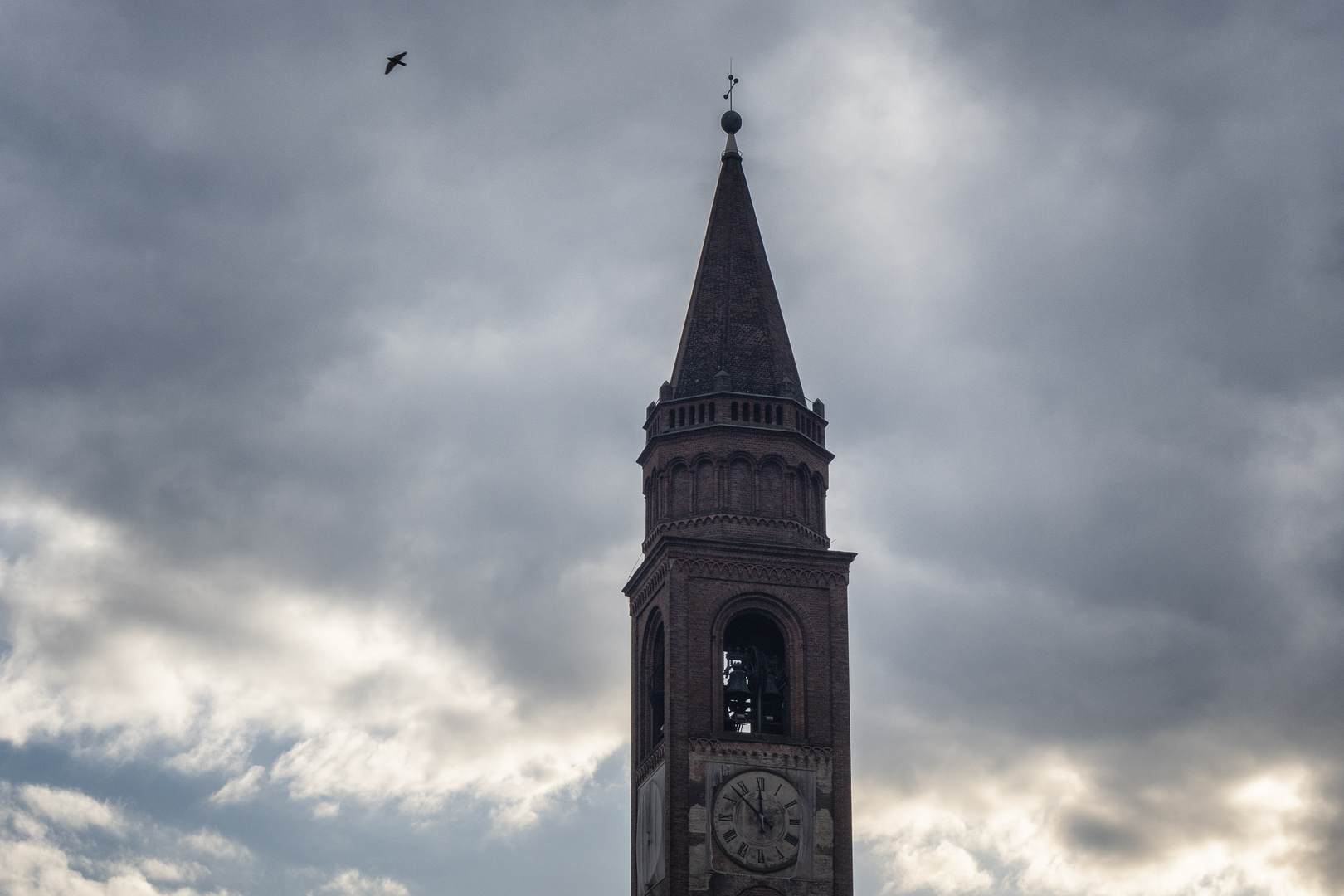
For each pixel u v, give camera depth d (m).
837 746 106.88
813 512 113.44
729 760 105.56
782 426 113.69
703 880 103.06
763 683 108.69
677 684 106.31
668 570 108.62
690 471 112.56
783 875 104.06
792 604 109.31
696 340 116.88
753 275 118.94
